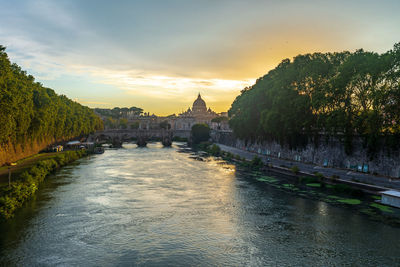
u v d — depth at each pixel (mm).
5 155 65125
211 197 47500
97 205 42625
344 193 48375
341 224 35250
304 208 41375
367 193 45812
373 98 50438
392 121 51562
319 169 64062
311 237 31812
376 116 50750
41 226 34250
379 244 29984
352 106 58562
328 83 61250
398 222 35531
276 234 32656
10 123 52875
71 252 28203
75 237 31500
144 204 43531
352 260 26938
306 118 70750
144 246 29703
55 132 95188
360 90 56719
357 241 30734
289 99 73938
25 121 62562
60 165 77375
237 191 51406
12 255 27359
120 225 35062
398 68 50062
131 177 64312
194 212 40000
